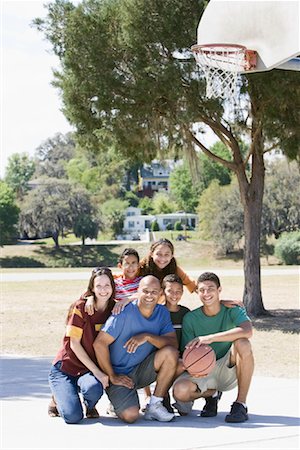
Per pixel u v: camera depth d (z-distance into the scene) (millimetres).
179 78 17844
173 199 103312
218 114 18625
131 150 20141
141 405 8797
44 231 73125
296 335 17125
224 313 7988
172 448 6742
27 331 17828
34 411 8500
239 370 7855
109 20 18875
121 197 103562
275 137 19375
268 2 11391
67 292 29297
